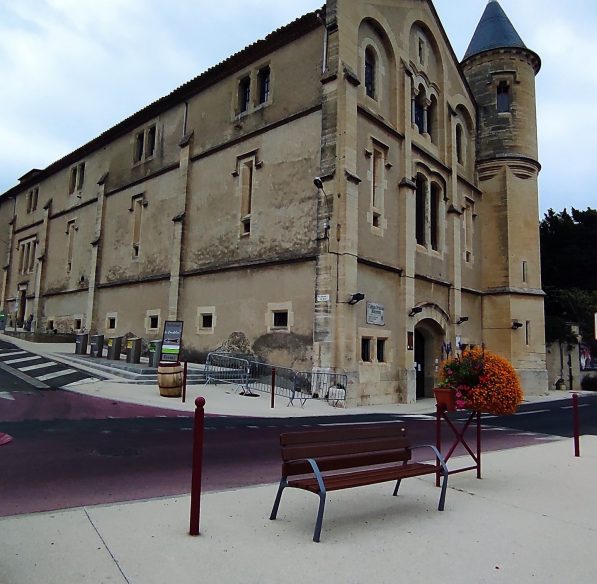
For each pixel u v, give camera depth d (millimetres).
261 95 22641
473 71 30734
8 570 3791
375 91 21531
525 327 28234
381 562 4258
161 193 26781
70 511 5195
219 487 6539
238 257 21781
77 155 35000
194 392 16797
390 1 22453
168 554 4215
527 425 15375
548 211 46844
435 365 24109
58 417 11422
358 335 18688
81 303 32250
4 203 45625
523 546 4805
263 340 19984
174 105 26969
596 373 37156
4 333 34688
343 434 5664
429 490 6832
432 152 25000
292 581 3818
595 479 7758
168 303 24859
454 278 25312
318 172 19156
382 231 20609
